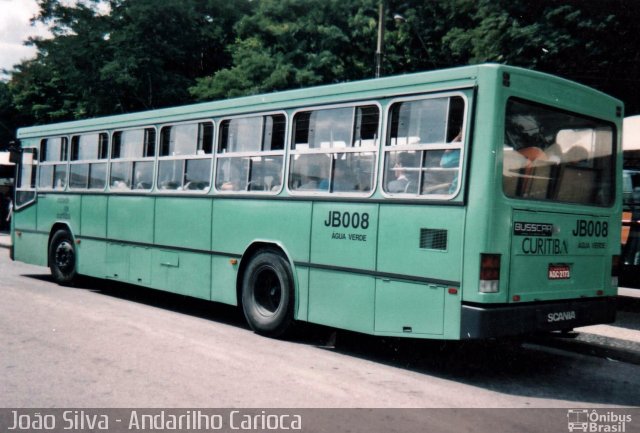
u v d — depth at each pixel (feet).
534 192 20.88
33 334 24.68
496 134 19.57
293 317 25.02
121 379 19.04
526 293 20.38
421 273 20.74
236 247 27.48
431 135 20.93
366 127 22.90
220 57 100.78
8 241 72.08
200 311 32.14
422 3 74.90
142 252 32.60
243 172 27.55
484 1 42.09
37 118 117.08
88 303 32.55
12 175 92.02
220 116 28.78
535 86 20.84
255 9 92.58
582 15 37.76
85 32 86.12
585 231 22.50
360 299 22.53
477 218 19.47
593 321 22.63
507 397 19.04
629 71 39.42
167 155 31.60
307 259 24.48
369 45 80.07
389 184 21.94
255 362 21.68
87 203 36.60
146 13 85.05
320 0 78.89
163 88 88.43
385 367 22.15
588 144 23.06
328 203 23.82
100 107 90.17
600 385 20.97
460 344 26.63
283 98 25.98
